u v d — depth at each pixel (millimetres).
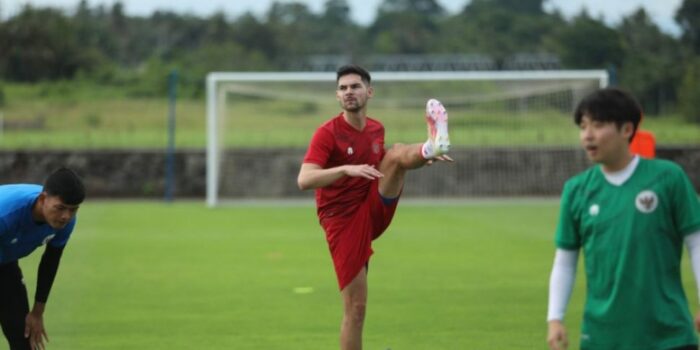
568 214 16078
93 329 30453
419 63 149000
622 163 15617
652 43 131625
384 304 34625
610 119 15328
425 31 176375
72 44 120562
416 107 88125
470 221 64312
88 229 59094
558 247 16188
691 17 130750
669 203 15438
